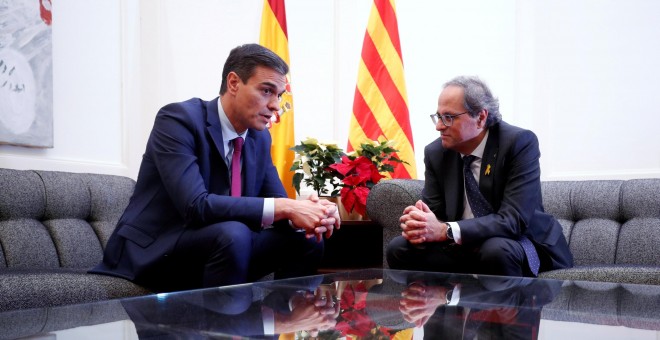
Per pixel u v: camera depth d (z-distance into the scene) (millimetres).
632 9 3098
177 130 1905
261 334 789
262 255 1954
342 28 3881
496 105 2244
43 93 2613
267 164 2211
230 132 2027
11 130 2473
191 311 960
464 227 2066
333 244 2994
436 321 910
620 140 3100
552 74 3293
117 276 1794
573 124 3221
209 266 1752
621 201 2564
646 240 2406
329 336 779
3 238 2023
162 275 1826
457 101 2191
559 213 2678
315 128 3844
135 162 3146
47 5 2639
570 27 3256
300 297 1157
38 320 860
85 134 2881
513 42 3463
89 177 2447
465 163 2293
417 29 3775
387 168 3068
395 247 2199
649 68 3049
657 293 1285
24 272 1700
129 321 862
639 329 867
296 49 3848
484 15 3568
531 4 3369
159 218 1885
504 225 2064
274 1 3531
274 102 1998
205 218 1808
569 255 2238
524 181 2137
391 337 779
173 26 3334
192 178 1841
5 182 2105
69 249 2197
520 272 2035
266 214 1875
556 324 902
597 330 854
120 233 1867
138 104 3186
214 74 3494
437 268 2166
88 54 2904
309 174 3088
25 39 2535
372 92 3576
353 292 1250
